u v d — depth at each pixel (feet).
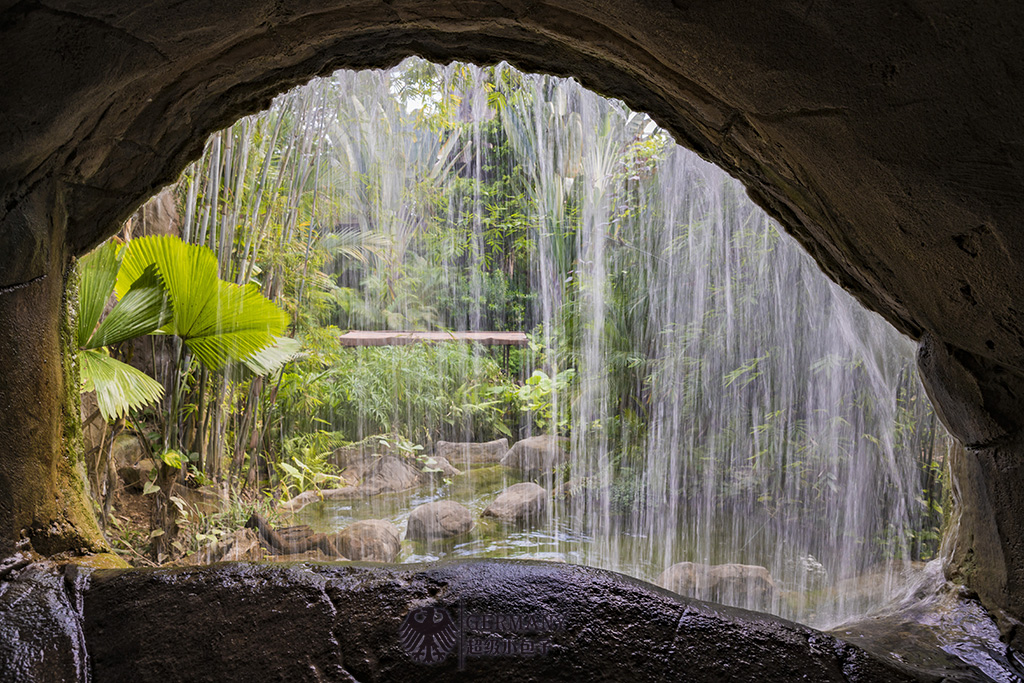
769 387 19.74
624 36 6.84
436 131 25.85
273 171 18.40
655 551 15.67
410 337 25.71
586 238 24.85
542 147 26.71
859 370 18.21
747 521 17.66
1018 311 5.90
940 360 7.39
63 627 5.98
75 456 8.45
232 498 16.31
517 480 21.07
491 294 28.99
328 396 21.85
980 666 6.59
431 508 16.72
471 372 26.17
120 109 7.33
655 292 22.53
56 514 7.55
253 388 17.83
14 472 6.84
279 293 19.48
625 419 22.27
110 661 5.71
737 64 5.99
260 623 6.19
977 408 7.07
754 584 13.41
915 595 8.93
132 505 15.12
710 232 20.98
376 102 23.91
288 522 16.28
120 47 6.26
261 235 18.01
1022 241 5.36
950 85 4.89
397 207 26.84
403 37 8.40
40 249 7.26
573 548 15.69
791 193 7.79
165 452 14.10
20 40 5.62
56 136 6.63
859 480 17.84
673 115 8.29
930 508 16.79
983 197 5.32
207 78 7.80
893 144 5.58
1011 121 4.78
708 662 5.94
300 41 7.82
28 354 7.16
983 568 7.73
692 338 20.98
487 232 28.55
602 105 24.84
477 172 27.91
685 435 20.88
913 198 5.88
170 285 12.67
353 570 7.04
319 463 19.77
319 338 21.62
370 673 5.67
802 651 6.17
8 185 6.59
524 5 7.14
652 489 19.25
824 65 5.42
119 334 11.92
